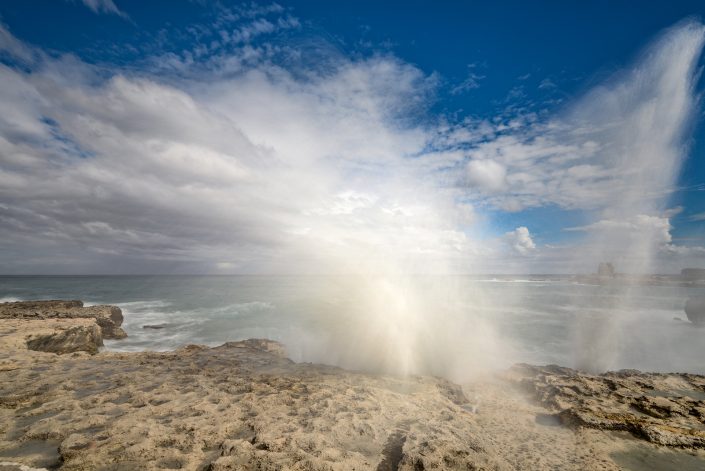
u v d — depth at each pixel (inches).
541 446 199.9
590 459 184.1
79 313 681.6
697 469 176.1
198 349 444.1
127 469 146.5
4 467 145.3
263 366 341.4
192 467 151.4
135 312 984.9
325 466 149.7
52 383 255.0
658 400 264.1
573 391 297.3
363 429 192.5
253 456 156.3
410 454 160.2
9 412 204.8
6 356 328.8
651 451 193.5
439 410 240.7
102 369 305.4
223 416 204.7
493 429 226.7
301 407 224.1
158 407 216.1
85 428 182.9
